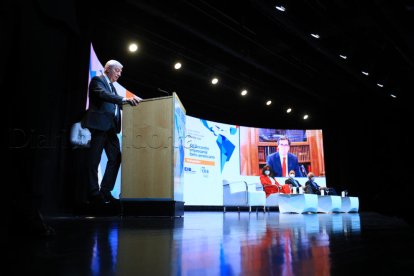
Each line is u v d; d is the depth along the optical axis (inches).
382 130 406.6
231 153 391.5
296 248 38.9
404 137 392.2
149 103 129.8
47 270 24.8
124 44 248.8
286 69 311.4
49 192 141.6
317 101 394.9
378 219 140.4
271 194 304.8
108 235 52.7
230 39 255.6
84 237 48.8
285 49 275.0
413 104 378.0
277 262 29.2
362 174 414.3
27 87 44.9
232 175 388.5
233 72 311.1
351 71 295.6
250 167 401.1
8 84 44.5
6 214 46.1
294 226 87.4
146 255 32.8
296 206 266.2
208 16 224.8
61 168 151.7
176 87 329.1
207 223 97.2
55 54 51.6
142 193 125.6
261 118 438.9
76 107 165.3
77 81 168.9
